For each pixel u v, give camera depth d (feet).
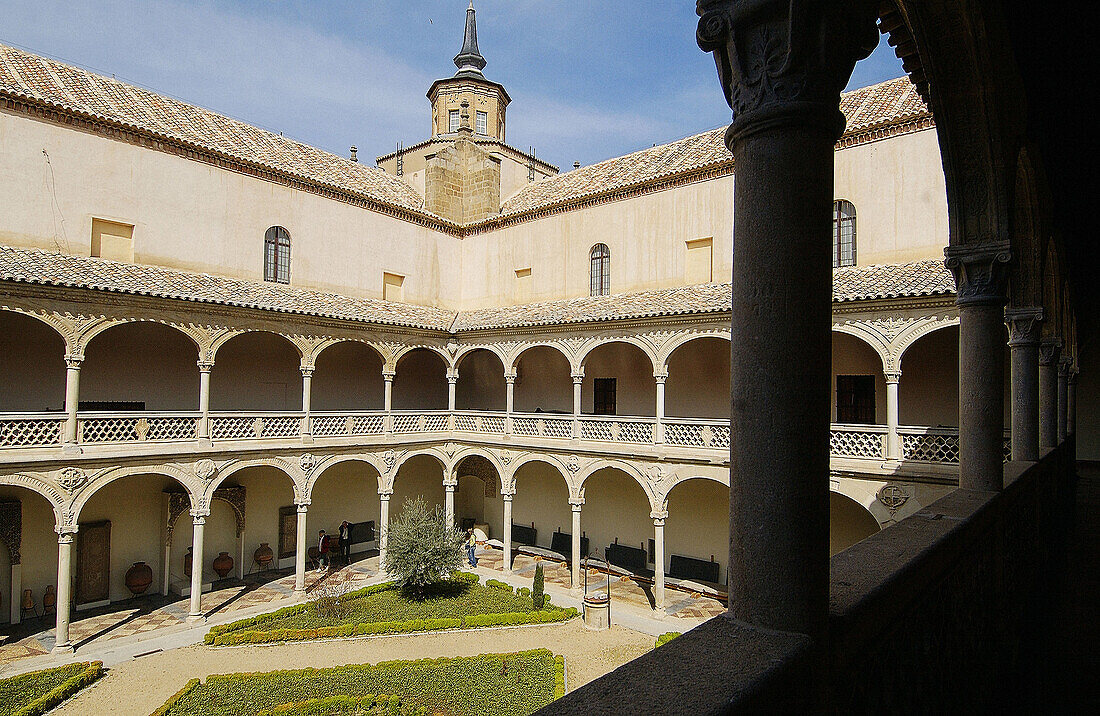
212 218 77.41
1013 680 21.03
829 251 10.07
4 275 52.80
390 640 60.34
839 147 68.23
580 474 75.41
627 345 86.94
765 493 9.68
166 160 74.02
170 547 73.92
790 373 9.68
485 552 93.61
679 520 81.30
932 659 13.91
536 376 97.25
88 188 68.03
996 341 22.26
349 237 91.25
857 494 57.62
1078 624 25.75
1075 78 24.52
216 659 55.62
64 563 56.65
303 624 63.82
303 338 74.23
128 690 49.34
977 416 22.48
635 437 72.28
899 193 64.18
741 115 10.35
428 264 101.91
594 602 63.52
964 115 20.97
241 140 85.40
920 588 13.34
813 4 9.53
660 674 8.03
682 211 81.30
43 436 57.72
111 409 70.28
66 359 57.77
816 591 9.48
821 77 9.81
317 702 45.03
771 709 7.82
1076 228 45.73
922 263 60.49
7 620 63.36
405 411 84.28
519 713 44.91
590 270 90.02
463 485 105.81
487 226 103.65
